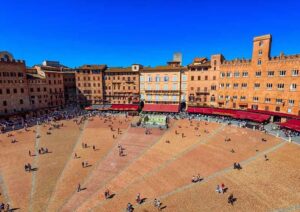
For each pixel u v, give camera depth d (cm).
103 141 6134
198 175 3812
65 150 5434
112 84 11056
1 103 8275
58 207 3133
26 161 4747
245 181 3656
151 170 4259
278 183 3525
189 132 6719
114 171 4259
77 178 3988
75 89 12512
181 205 3106
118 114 9850
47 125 7962
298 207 2916
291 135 5784
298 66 6575
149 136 6506
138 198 3206
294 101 6775
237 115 7762
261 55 7488
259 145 5234
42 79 9938
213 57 8850
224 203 3102
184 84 9856
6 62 8356
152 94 10412
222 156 4753
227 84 8594
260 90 7669
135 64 10744
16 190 3572
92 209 3077
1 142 5994
